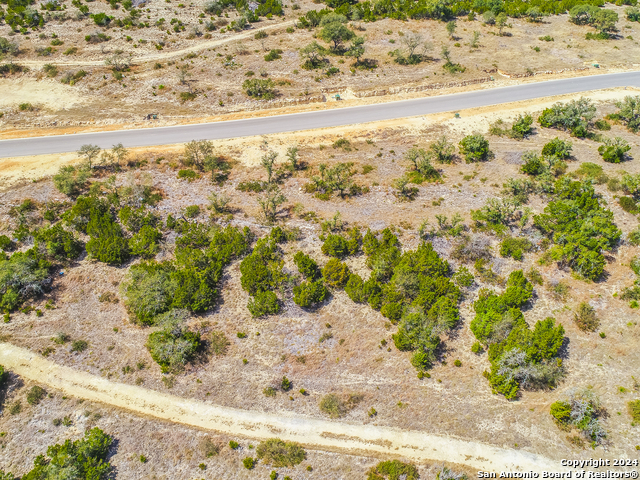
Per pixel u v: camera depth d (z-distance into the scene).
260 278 47.41
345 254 52.66
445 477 33.97
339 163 66.75
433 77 86.06
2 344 44.06
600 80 87.06
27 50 90.00
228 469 35.81
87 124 74.19
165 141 70.81
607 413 38.81
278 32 100.12
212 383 41.38
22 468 36.09
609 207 57.75
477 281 49.38
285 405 39.94
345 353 43.41
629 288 48.16
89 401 40.06
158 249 52.66
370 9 111.38
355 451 36.88
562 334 42.22
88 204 56.19
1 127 73.31
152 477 35.38
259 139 71.38
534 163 62.94
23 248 52.94
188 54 90.69
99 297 48.25
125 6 104.69
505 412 39.06
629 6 115.62
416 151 65.00
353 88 82.88
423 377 41.44
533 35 102.12
